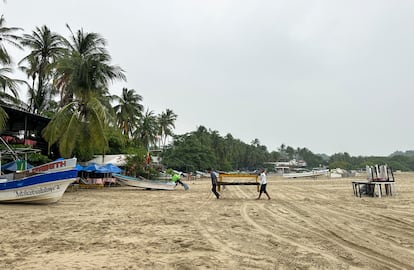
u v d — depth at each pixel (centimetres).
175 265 470
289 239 643
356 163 14175
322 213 1016
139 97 4481
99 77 2297
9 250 559
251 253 535
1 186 1292
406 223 818
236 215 990
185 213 1044
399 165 12388
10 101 2542
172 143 7519
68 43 2586
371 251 544
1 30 2455
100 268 456
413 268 453
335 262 480
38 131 2644
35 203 1319
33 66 2936
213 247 577
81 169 2314
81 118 2328
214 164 7738
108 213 1048
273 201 1435
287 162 12812
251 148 11750
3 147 1930
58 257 513
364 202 1359
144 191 2208
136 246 588
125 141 3612
